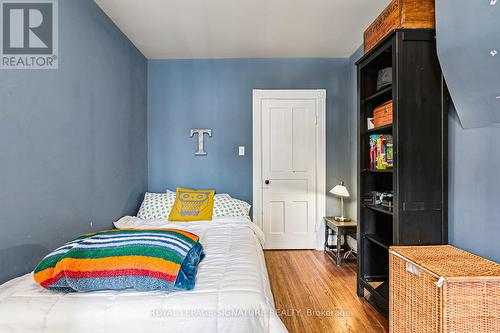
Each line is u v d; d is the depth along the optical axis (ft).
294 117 12.41
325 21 9.05
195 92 12.28
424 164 6.21
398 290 5.62
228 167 12.30
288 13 8.54
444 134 6.21
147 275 4.20
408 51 6.20
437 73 6.23
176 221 9.71
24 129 5.38
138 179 11.18
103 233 4.91
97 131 8.02
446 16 5.15
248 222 9.71
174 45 10.85
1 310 3.76
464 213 5.81
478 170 5.45
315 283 8.90
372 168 8.16
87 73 7.50
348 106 12.32
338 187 11.16
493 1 4.28
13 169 5.11
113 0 7.79
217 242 7.06
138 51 11.22
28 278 4.76
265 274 5.58
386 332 6.33
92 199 7.73
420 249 5.78
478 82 4.87
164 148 12.25
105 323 3.78
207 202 10.37
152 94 12.21
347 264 10.56
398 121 6.19
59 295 4.12
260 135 12.36
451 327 4.27
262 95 12.30
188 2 7.91
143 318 3.81
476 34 4.63
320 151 12.36
